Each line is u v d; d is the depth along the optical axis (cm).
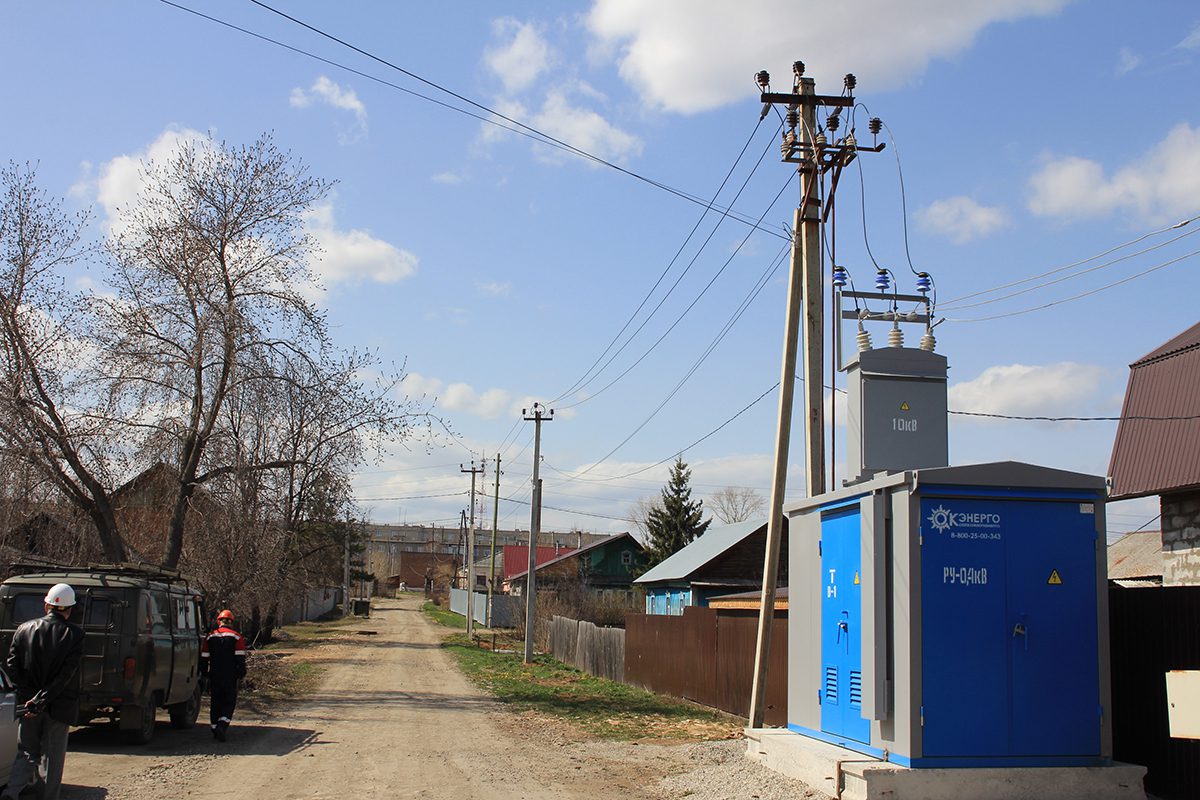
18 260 2217
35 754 926
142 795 1055
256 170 2508
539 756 1402
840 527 1099
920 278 1318
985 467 945
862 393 1192
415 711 2059
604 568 7131
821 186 1459
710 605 2914
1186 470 1458
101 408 2352
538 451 3947
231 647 1545
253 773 1218
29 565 1434
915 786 896
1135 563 2427
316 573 4819
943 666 920
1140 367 1664
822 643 1134
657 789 1130
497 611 7269
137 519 2661
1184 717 757
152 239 2434
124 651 1381
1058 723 928
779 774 1116
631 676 2816
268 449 2702
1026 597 941
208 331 2452
